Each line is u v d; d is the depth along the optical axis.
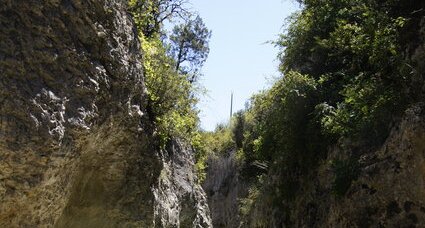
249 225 16.52
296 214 11.08
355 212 7.69
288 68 12.67
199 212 15.80
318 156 10.20
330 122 8.62
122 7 7.92
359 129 8.09
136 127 8.59
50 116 5.73
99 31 6.98
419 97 7.04
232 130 29.67
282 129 11.13
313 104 10.52
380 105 7.52
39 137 5.56
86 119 6.49
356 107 7.98
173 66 11.33
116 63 7.47
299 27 11.95
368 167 7.52
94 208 8.61
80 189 8.09
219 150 29.61
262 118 13.84
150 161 9.85
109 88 7.32
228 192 27.25
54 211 6.53
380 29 7.88
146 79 10.00
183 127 12.30
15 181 5.49
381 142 7.66
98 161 8.12
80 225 8.45
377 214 7.27
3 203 5.48
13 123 5.31
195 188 15.55
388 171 7.11
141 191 9.65
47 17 5.99
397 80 7.49
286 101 10.83
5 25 5.45
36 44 5.80
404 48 7.78
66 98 6.15
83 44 6.71
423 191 6.50
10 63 5.40
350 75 9.79
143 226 9.80
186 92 11.57
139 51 8.72
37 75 5.77
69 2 6.38
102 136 7.57
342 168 8.05
